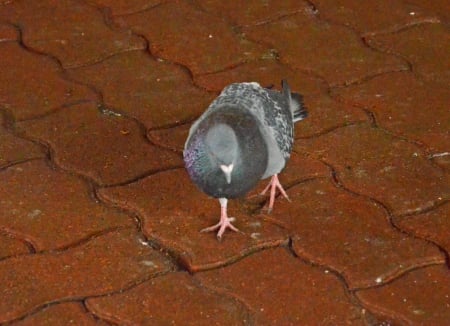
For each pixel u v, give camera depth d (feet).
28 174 24.61
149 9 32.71
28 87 28.45
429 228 22.79
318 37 31.09
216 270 21.52
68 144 25.91
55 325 19.85
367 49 30.50
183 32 31.40
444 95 28.14
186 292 20.84
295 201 23.79
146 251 22.11
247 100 22.56
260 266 21.66
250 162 21.27
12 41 30.78
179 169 24.95
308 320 20.08
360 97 28.04
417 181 24.47
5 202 23.56
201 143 21.31
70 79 28.91
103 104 27.73
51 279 21.11
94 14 32.37
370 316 20.24
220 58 30.04
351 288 20.98
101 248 22.13
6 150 25.54
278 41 30.91
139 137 26.27
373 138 26.21
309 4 32.91
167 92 28.35
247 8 32.73
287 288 20.98
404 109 27.48
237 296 20.75
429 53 30.32
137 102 27.84
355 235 22.59
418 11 32.55
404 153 25.58
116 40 30.91
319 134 26.37
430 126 26.76
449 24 31.89
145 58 30.07
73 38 30.99
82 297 20.65
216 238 22.48
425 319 20.08
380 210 23.44
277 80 28.89
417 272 21.44
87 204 23.61
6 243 22.25
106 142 26.03
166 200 23.80
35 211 23.30
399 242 22.34
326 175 24.73
